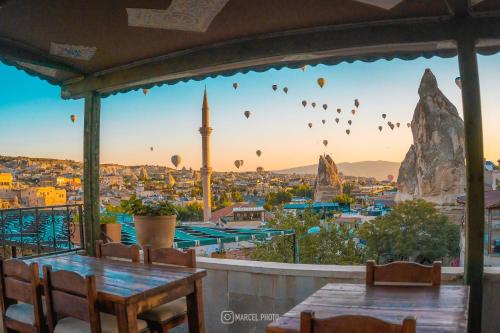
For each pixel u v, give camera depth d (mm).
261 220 29641
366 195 70062
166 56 3896
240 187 67562
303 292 3340
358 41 3141
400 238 26672
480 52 3092
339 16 3061
